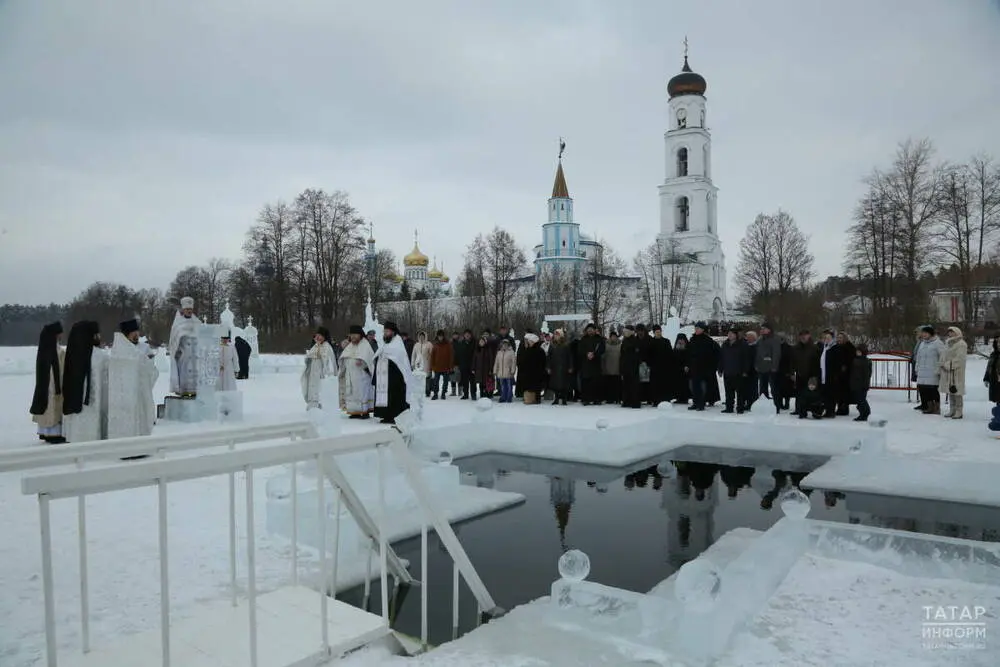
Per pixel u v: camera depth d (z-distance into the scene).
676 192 70.25
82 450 3.32
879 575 4.28
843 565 4.47
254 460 2.81
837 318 44.62
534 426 9.24
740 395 12.36
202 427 10.11
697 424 10.02
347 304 49.31
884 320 35.38
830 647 3.25
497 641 3.29
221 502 6.08
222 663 2.90
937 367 12.05
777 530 4.54
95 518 5.51
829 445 9.00
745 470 8.03
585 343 13.90
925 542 4.34
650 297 62.88
